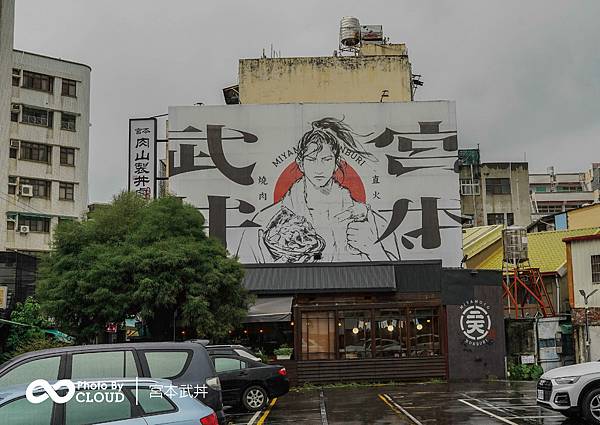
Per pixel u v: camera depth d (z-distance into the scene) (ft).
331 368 87.97
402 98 133.90
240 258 111.96
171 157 114.11
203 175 113.91
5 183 132.87
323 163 114.52
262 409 59.77
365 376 88.07
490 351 91.04
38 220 160.66
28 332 90.38
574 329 97.04
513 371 89.71
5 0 126.41
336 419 53.72
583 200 258.57
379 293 101.96
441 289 91.76
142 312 74.64
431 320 90.79
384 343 89.81
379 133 115.55
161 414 27.12
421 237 113.09
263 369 60.08
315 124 115.44
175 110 115.44
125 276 76.07
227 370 59.52
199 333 76.54
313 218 113.19
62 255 80.53
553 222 168.86
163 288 74.49
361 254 112.47
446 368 89.35
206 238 84.64
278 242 112.47
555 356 96.48
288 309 96.63
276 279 103.86
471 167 179.01
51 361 33.81
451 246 112.88
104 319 76.33
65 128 168.96
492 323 91.81
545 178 286.46
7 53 127.54
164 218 82.17
